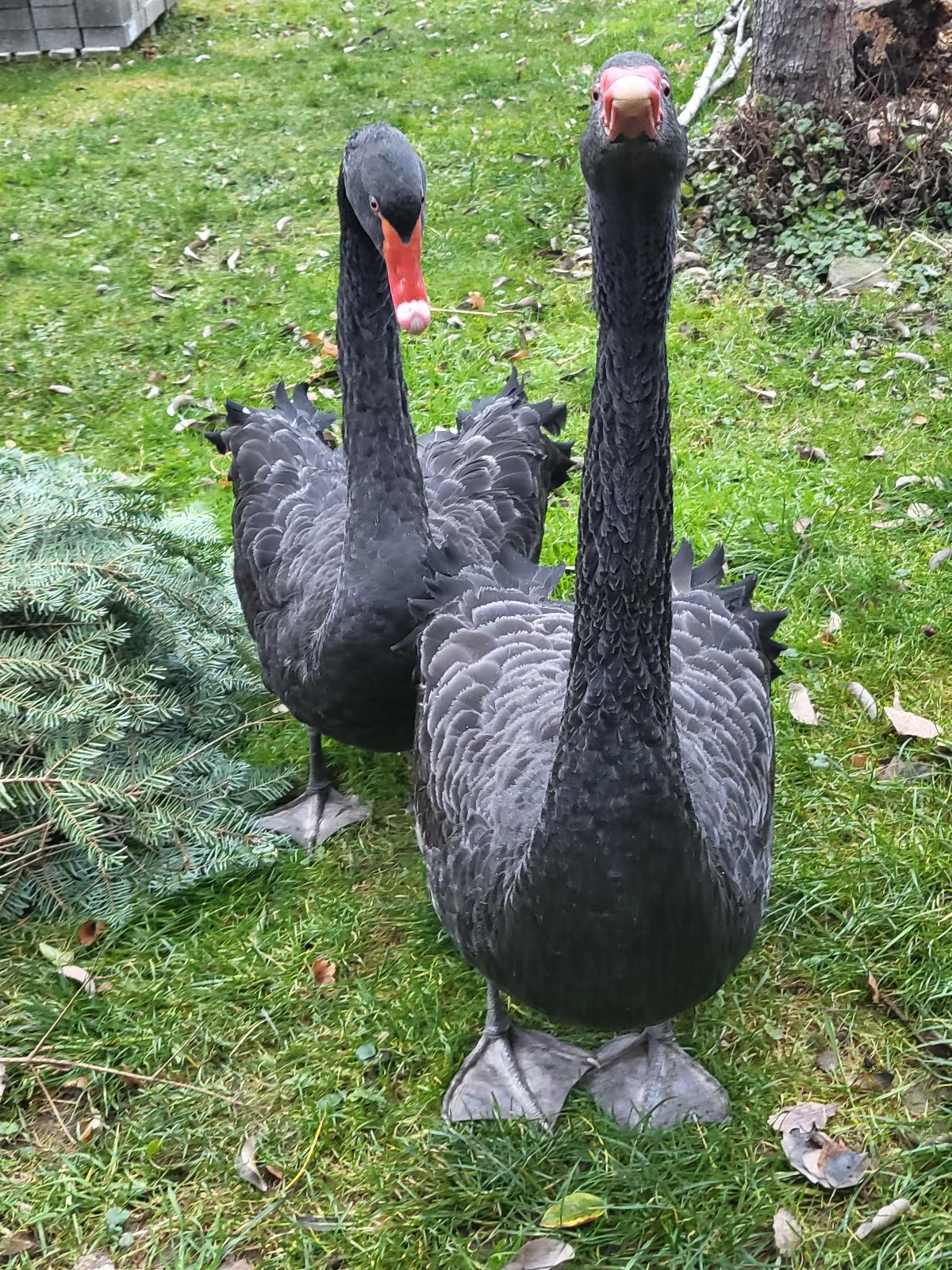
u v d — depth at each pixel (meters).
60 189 3.28
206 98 3.91
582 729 0.78
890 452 1.86
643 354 0.72
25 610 1.34
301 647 1.22
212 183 3.24
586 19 4.19
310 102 3.78
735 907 0.88
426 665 1.09
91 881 1.28
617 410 0.73
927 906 1.18
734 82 3.16
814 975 1.14
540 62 3.84
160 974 1.21
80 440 2.14
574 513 1.79
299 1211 1.00
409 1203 0.99
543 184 2.90
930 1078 1.05
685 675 1.02
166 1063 1.12
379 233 1.02
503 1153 1.00
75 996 1.18
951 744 1.35
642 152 0.63
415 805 1.07
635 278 0.70
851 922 1.17
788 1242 0.93
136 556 1.42
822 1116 1.01
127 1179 1.03
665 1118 1.02
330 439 2.07
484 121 3.40
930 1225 0.93
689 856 0.81
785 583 1.62
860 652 1.50
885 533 1.70
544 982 0.87
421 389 2.14
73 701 1.27
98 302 2.64
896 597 1.57
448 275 2.54
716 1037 1.10
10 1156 1.05
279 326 2.47
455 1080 1.07
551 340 2.26
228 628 1.48
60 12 4.43
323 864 1.32
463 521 1.32
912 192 2.43
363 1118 1.06
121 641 1.35
